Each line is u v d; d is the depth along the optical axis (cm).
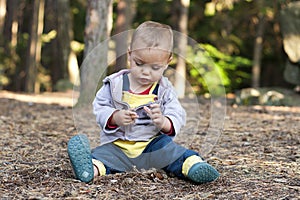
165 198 288
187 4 1095
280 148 446
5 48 1564
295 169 361
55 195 290
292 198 286
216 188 309
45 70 1659
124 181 316
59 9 1365
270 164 378
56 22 1577
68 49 1362
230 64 1436
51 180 321
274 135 523
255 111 798
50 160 389
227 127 584
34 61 1329
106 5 728
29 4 1755
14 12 1562
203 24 1540
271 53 1577
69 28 1369
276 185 315
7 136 506
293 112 793
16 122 624
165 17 1589
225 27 1518
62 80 1352
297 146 456
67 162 381
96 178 321
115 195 292
